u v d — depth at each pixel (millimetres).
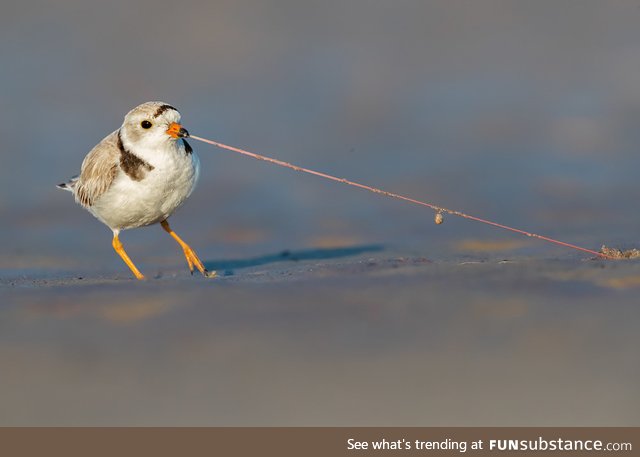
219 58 26375
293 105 23453
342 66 26047
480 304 7711
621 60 25594
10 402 5938
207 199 17828
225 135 21469
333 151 20484
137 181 10508
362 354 6547
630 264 9219
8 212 16922
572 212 15469
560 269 8992
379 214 16297
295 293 8375
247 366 6375
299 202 17484
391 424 5547
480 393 5855
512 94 23922
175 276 11008
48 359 6660
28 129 21422
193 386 6098
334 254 13141
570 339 6730
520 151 20016
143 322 7516
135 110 10445
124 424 5621
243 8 29422
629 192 16625
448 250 12805
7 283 10516
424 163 19516
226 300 8164
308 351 6648
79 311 7957
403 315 7477
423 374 6172
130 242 15180
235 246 14508
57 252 14266
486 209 16172
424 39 27734
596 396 5773
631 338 6711
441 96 24062
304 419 5621
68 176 18781
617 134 20719
